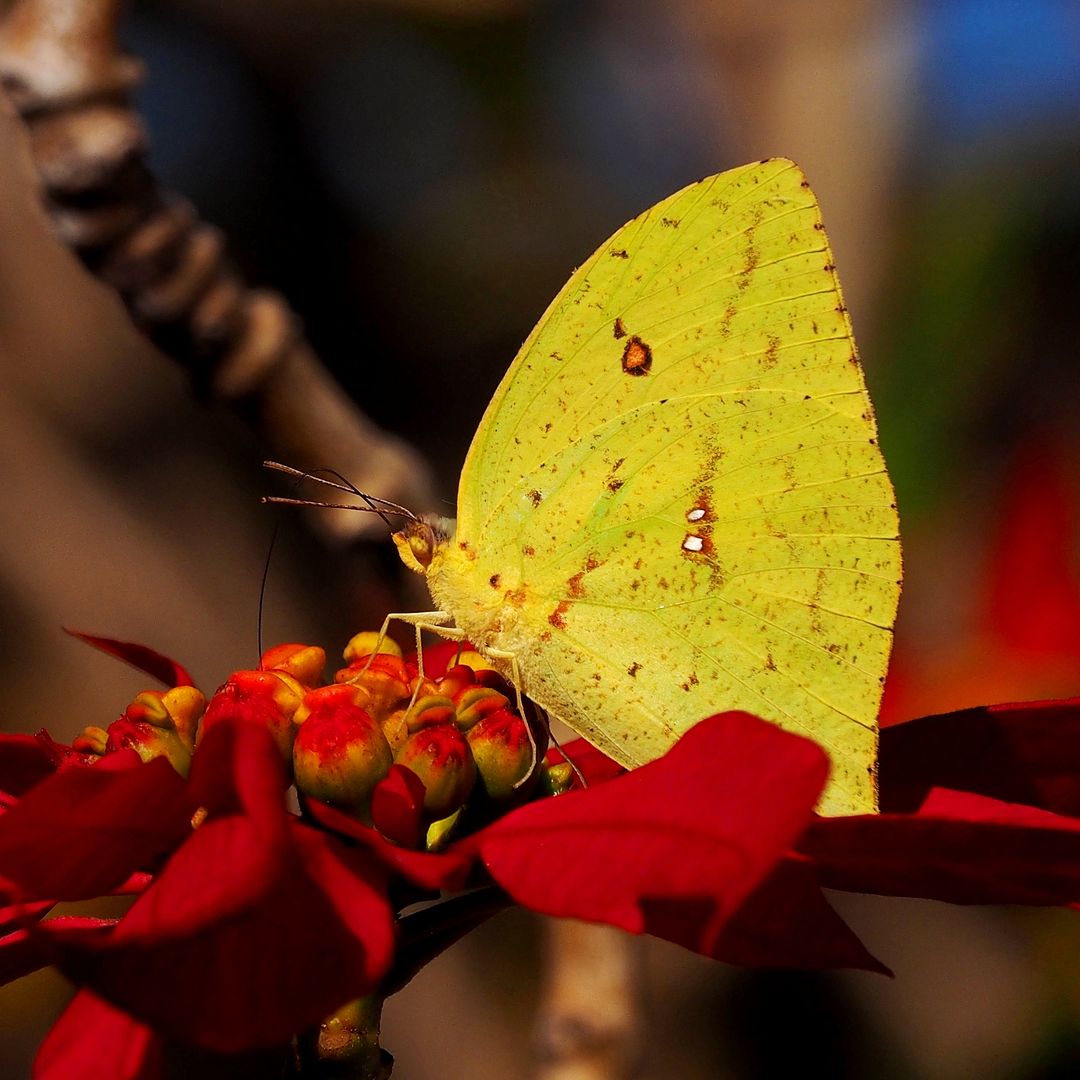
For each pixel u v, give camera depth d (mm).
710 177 305
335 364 611
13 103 300
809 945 277
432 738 293
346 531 319
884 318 406
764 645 306
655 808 270
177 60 589
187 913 267
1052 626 391
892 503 303
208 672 396
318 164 607
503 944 422
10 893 284
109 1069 271
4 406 390
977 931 433
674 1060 420
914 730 300
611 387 307
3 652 392
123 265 303
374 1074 286
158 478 407
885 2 399
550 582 307
